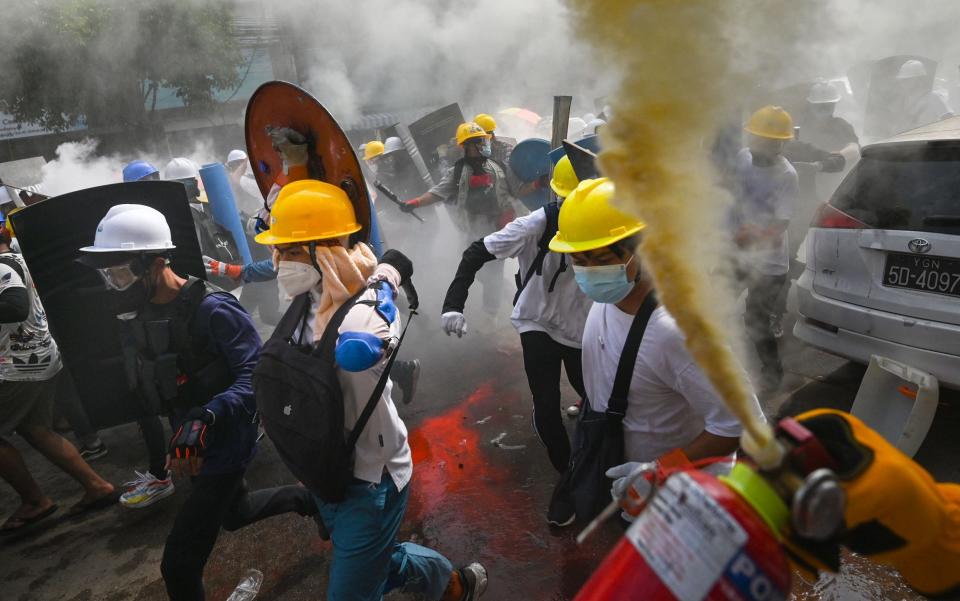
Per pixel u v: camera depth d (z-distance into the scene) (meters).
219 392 2.29
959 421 3.30
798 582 2.43
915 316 2.93
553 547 2.75
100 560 3.04
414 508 3.10
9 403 3.09
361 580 1.86
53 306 2.94
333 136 2.02
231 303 2.27
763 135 3.29
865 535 0.76
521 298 2.87
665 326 1.58
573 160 2.74
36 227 2.86
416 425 3.87
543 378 2.82
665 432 1.72
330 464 1.72
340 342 1.63
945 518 0.77
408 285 2.10
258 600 2.67
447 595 2.29
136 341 2.29
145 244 2.26
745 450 0.70
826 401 3.64
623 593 0.68
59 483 3.76
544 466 3.33
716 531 0.65
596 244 1.55
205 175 4.23
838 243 3.26
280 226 1.84
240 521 2.53
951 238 2.78
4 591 2.90
